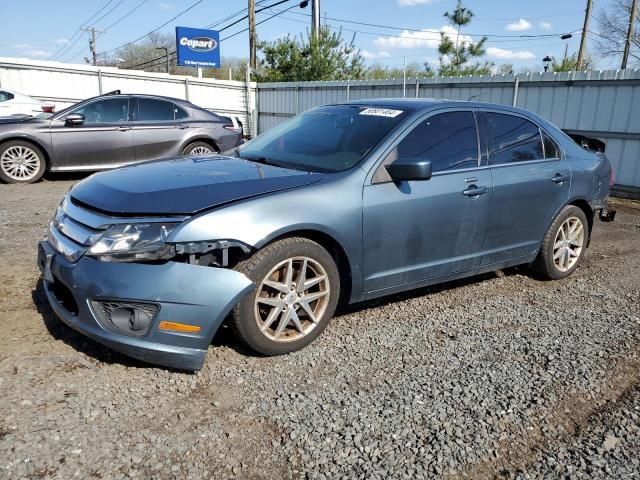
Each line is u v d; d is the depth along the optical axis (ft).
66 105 54.95
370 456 8.07
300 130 14.23
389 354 11.35
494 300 14.93
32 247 17.40
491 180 13.79
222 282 9.55
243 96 64.34
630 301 15.35
